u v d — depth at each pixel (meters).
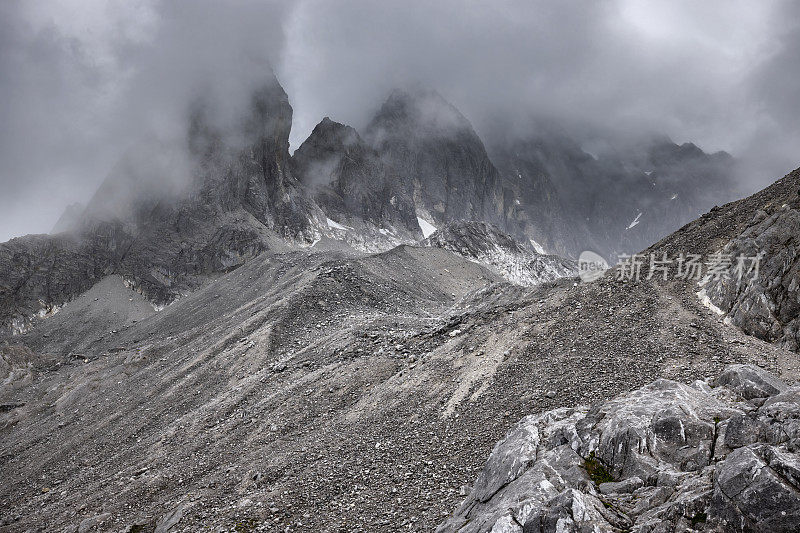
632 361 40.00
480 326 58.22
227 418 60.56
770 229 44.84
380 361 59.72
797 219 43.56
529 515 19.31
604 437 23.42
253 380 69.75
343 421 48.78
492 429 37.72
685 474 19.81
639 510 19.23
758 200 55.00
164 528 39.22
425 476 34.94
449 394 45.78
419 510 30.47
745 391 24.02
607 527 18.33
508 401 40.94
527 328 51.03
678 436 21.70
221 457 50.47
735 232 50.97
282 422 53.22
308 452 44.38
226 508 38.88
